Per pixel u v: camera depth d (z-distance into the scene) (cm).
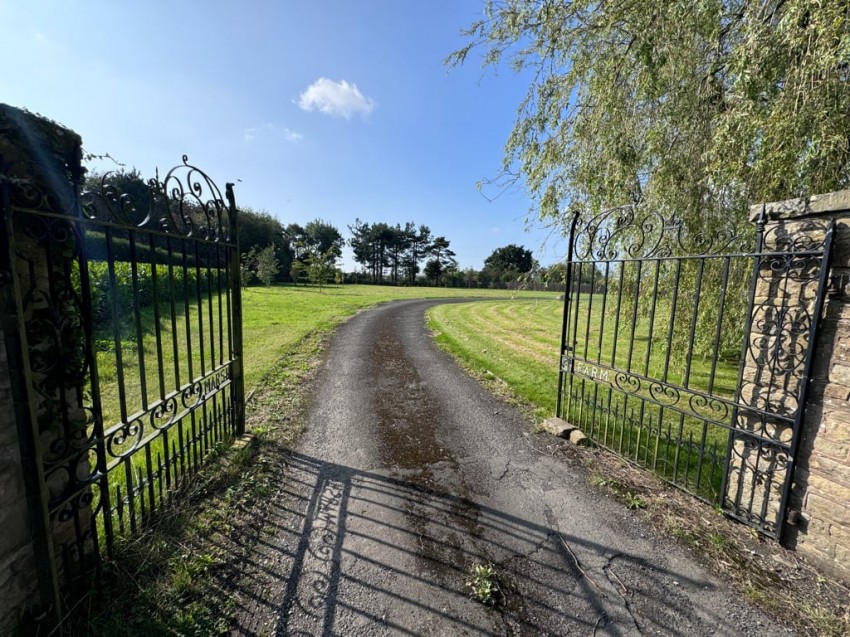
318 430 420
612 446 390
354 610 199
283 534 254
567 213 578
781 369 246
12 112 146
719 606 206
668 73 461
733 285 536
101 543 226
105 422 404
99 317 745
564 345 448
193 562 224
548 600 209
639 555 243
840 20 286
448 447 390
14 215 152
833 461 223
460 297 2931
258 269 2781
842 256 218
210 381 337
